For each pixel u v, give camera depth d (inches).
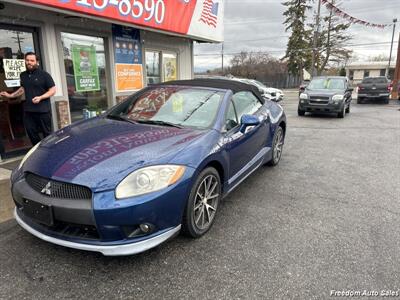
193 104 146.9
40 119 193.0
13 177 111.9
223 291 93.2
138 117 144.4
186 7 323.3
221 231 127.5
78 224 95.0
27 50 214.2
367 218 142.0
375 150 272.5
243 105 165.6
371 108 655.1
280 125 217.2
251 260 108.5
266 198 162.2
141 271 101.1
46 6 188.2
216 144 125.3
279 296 91.8
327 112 477.7
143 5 259.8
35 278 96.7
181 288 94.0
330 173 205.6
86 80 263.1
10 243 114.8
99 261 105.4
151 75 347.9
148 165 100.5
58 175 98.0
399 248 117.9
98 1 217.8
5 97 207.8
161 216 100.0
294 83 1823.3
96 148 109.7
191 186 109.5
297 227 132.4
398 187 182.1
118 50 288.2
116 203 92.7
